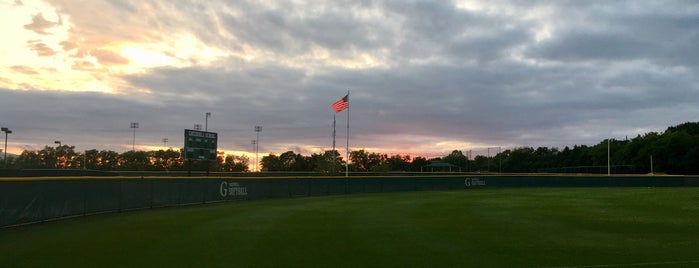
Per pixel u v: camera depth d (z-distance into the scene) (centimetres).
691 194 2550
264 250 930
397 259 848
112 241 1032
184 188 2083
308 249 941
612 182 4431
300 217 1528
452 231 1196
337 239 1065
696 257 872
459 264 810
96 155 7519
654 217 1507
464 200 2359
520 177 4344
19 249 938
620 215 1571
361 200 2406
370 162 9725
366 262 824
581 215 1579
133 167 7069
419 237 1095
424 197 2662
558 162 11200
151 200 1894
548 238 1086
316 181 3003
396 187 3578
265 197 2612
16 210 1272
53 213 1414
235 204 2128
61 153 7600
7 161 6681
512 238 1085
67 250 927
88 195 1575
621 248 960
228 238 1077
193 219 1464
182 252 908
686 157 7469
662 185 4441
